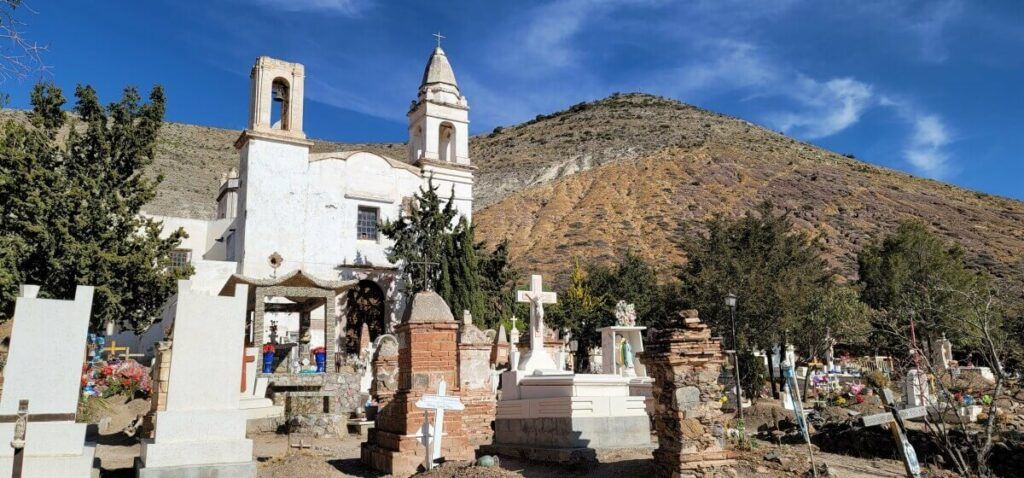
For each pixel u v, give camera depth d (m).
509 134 160.00
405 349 12.63
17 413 9.66
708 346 10.52
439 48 41.69
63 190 24.31
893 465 13.29
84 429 9.99
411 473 11.66
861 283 53.91
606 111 164.25
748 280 33.22
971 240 77.62
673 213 86.06
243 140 34.12
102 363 23.56
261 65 34.50
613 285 52.03
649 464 11.33
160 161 89.19
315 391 19.58
